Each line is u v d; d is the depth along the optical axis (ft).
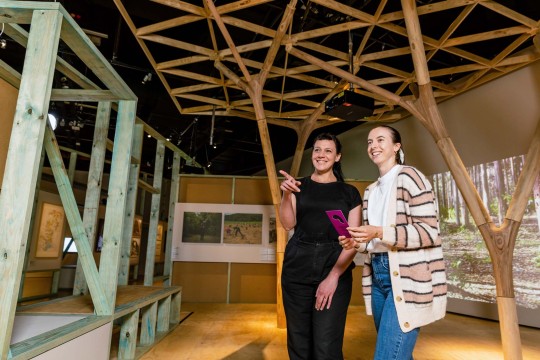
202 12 13.42
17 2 5.59
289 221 5.66
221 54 16.08
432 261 4.28
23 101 5.35
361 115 16.84
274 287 20.74
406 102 13.32
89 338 6.71
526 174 11.35
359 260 20.74
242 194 21.84
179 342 11.25
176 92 19.38
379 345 4.10
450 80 20.61
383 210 4.72
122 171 9.08
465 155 18.95
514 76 16.97
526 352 11.12
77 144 25.94
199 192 21.75
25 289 21.03
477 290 17.28
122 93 8.95
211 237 21.15
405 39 19.62
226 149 37.14
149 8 16.87
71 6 16.72
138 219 36.60
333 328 4.93
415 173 4.58
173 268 20.80
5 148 9.47
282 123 21.13
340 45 19.97
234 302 20.48
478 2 13.09
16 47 17.76
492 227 11.37
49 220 22.27
